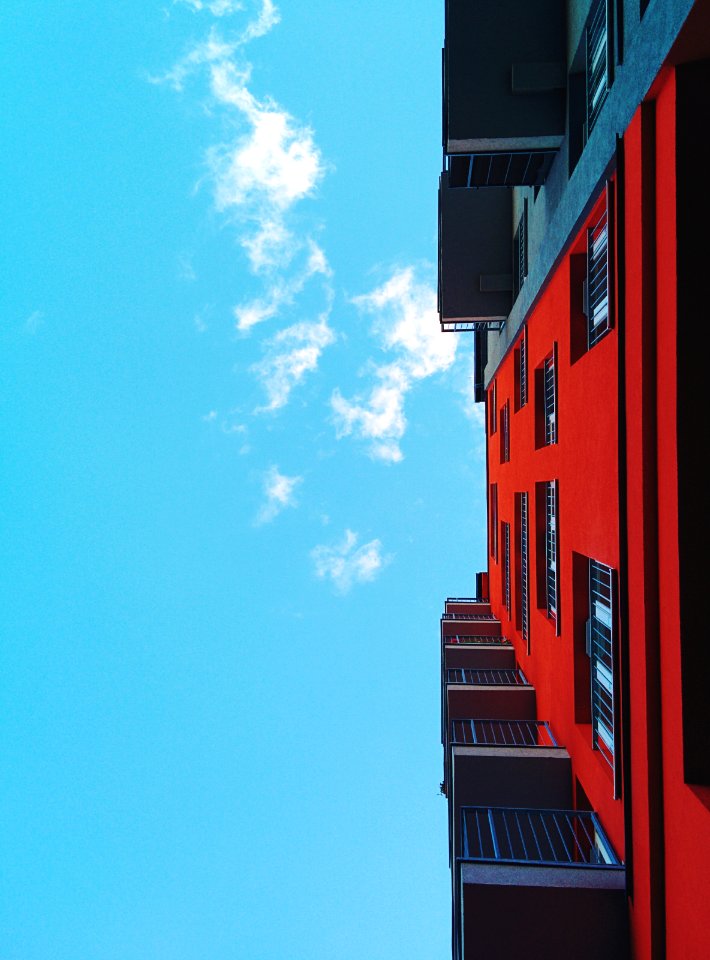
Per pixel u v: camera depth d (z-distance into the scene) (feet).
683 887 17.39
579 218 27.45
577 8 27.22
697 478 17.74
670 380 18.30
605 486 24.88
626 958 20.77
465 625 57.41
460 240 49.29
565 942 21.08
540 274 35.73
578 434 29.09
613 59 22.13
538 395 40.70
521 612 46.93
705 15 15.55
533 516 41.37
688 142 17.60
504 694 40.04
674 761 18.19
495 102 29.63
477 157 31.91
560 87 28.86
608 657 26.94
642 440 19.67
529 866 22.88
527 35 29.55
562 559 32.83
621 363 21.36
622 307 21.30
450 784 34.68
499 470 58.13
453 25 29.96
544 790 30.60
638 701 20.21
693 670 17.67
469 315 48.96
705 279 17.65
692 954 16.76
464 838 25.61
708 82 17.43
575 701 30.58
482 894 21.74
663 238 18.63
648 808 19.26
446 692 40.98
